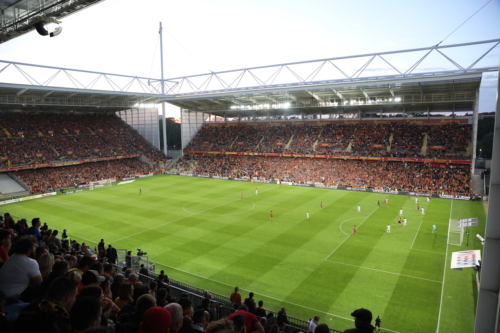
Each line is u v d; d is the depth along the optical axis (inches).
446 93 2647.6
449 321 880.9
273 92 2859.3
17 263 269.7
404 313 918.4
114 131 3914.9
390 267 1214.3
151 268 1143.0
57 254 534.9
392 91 2628.0
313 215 1907.0
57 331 167.6
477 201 2244.1
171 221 1811.0
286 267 1221.7
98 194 2568.9
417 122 3115.2
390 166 2859.3
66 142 3314.5
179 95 3592.5
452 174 2573.8
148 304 238.7
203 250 1392.7
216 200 2320.4
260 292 1041.5
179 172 3602.4
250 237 1545.3
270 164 3366.1
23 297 268.4
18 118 3260.3
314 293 1032.2
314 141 3395.7
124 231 1644.9
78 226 1729.8
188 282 1111.6
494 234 339.0
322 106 3186.5
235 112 3976.4
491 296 345.1
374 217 1860.2
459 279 1117.1
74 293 191.8
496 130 327.9
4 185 2588.6
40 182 2738.7
